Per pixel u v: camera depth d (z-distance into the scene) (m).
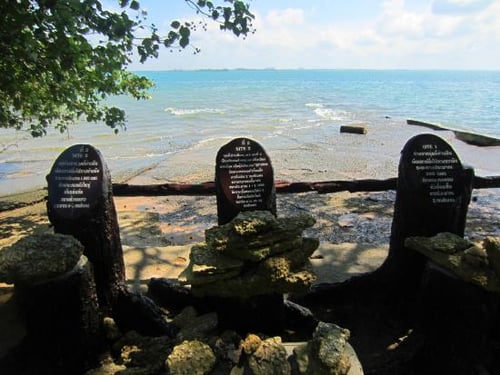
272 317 2.62
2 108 4.75
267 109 38.03
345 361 1.97
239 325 2.57
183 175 11.34
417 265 3.04
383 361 2.66
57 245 2.44
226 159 2.84
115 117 5.15
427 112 33.97
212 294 2.39
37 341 2.47
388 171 11.24
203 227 6.92
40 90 4.79
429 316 2.58
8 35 3.12
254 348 2.16
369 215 7.32
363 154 14.09
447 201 2.91
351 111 35.16
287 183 4.86
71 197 2.73
